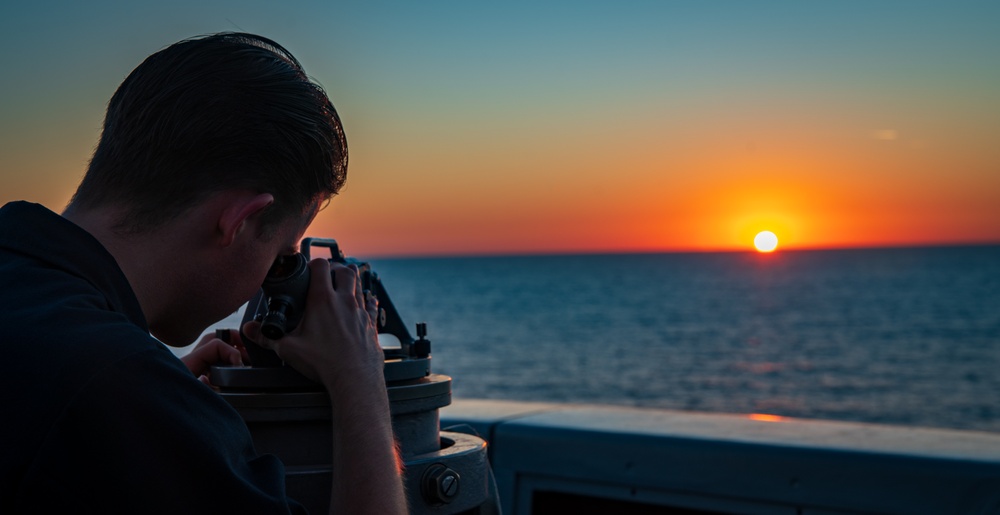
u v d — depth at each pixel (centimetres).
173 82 93
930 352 5612
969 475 172
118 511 77
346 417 106
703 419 222
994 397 3825
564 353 5856
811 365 5084
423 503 115
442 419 230
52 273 86
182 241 93
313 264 114
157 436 79
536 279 17488
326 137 101
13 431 77
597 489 210
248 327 116
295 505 93
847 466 183
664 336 6950
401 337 135
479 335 7219
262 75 96
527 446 219
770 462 190
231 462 85
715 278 16262
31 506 76
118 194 93
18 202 93
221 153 93
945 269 17600
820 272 17925
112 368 79
